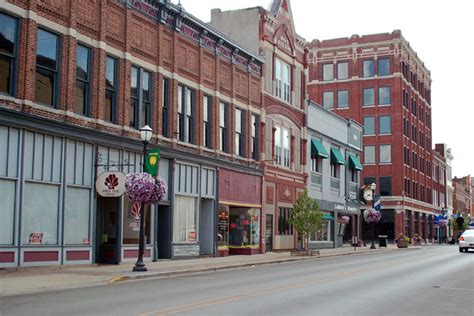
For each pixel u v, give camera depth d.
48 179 22.94
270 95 41.97
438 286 19.06
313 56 85.75
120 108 27.17
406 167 83.56
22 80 21.94
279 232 43.03
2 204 21.06
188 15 32.03
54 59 23.77
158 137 29.78
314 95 85.25
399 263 31.38
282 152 44.09
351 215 60.03
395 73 81.94
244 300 14.60
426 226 93.19
